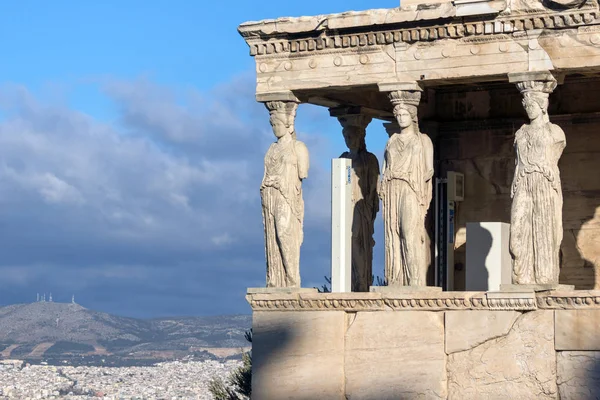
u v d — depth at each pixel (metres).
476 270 19.81
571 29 17.78
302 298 19.00
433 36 18.50
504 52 18.14
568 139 20.95
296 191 19.45
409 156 18.67
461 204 21.80
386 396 18.45
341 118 20.89
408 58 18.70
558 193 17.91
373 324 18.61
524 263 17.89
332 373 18.80
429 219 21.39
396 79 18.77
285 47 19.42
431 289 18.56
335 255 19.86
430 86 19.84
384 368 18.50
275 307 19.20
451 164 21.89
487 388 17.91
